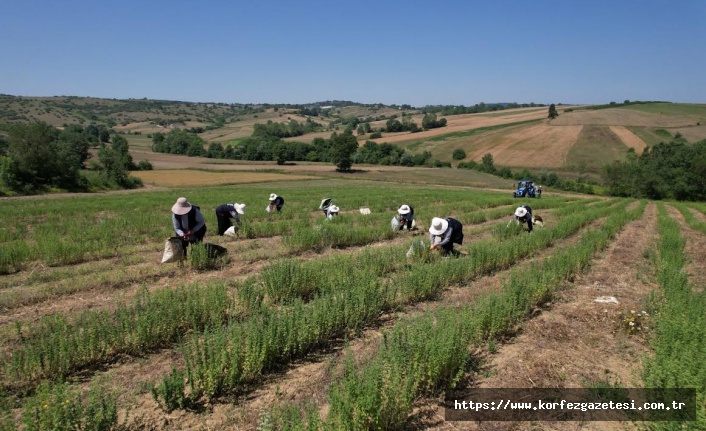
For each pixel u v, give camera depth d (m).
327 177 71.56
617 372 5.73
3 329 6.62
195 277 9.66
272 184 60.03
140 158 97.94
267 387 5.30
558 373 5.64
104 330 5.91
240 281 9.30
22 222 20.05
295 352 6.04
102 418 4.21
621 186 60.84
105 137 131.88
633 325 6.84
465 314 6.23
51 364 5.38
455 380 5.04
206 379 4.97
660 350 5.17
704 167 57.28
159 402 4.76
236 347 5.24
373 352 6.00
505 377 5.55
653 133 90.19
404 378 4.73
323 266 9.28
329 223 15.80
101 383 5.32
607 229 16.25
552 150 86.62
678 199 58.72
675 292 7.69
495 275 10.34
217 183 61.38
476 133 112.62
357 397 4.21
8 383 5.17
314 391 5.19
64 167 49.59
